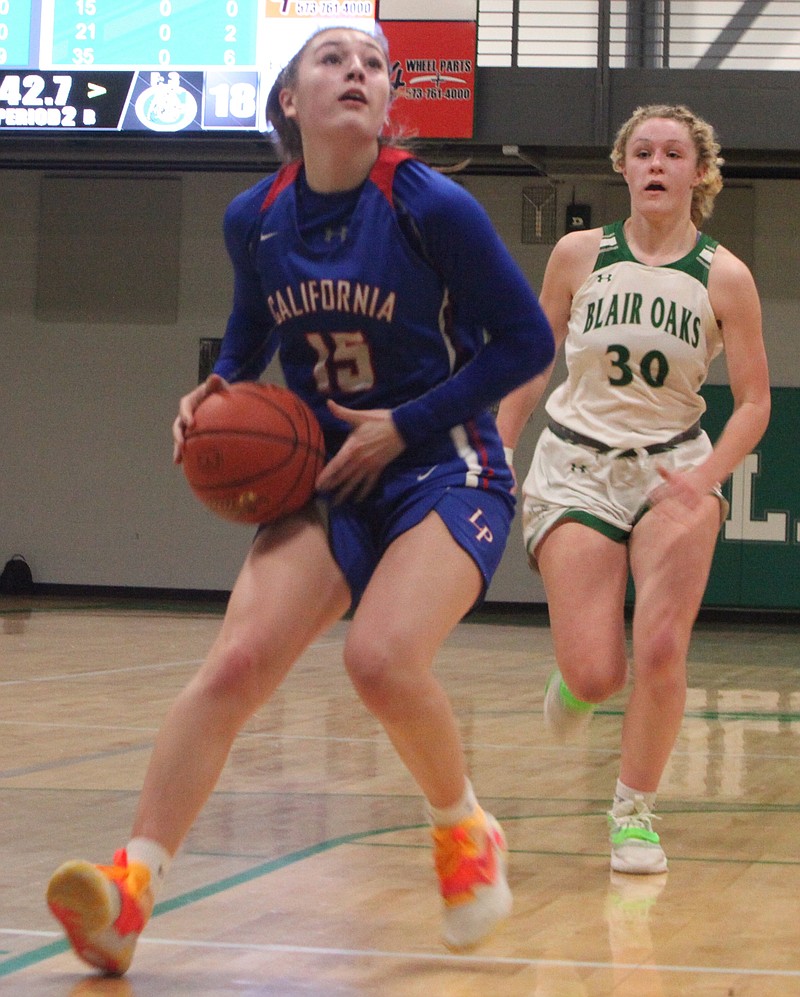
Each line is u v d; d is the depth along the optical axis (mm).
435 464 5945
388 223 5766
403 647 5504
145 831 5660
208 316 38906
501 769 12250
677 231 8727
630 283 8672
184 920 6777
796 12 33469
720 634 32188
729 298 8555
